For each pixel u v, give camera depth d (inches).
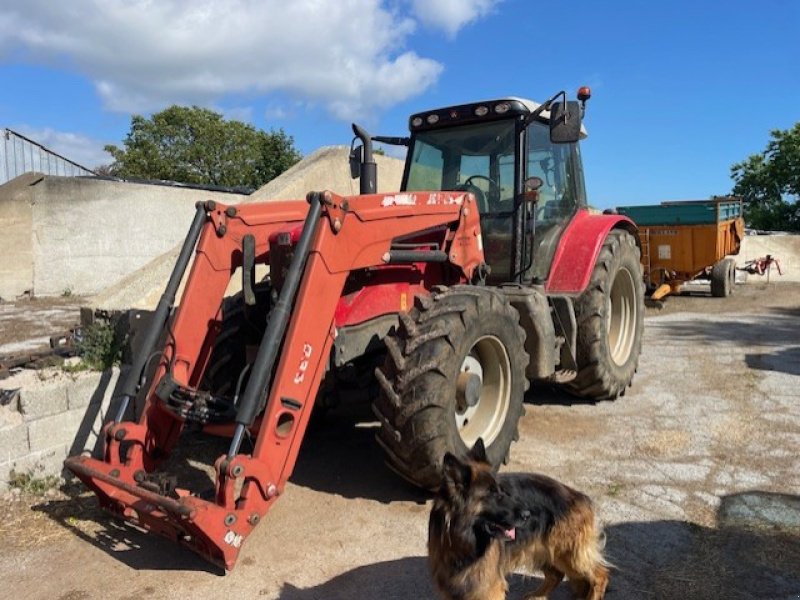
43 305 448.1
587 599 118.6
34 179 500.4
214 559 127.8
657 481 174.9
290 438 134.9
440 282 194.5
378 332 174.4
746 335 381.4
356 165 207.0
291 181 298.0
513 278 217.6
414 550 140.4
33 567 134.0
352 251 150.6
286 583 128.2
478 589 99.5
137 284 209.9
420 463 151.3
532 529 106.7
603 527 149.0
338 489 171.3
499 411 177.2
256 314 177.8
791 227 1272.1
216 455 192.7
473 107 221.0
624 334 263.9
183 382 154.2
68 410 172.7
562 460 190.2
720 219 558.6
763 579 128.4
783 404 239.8
